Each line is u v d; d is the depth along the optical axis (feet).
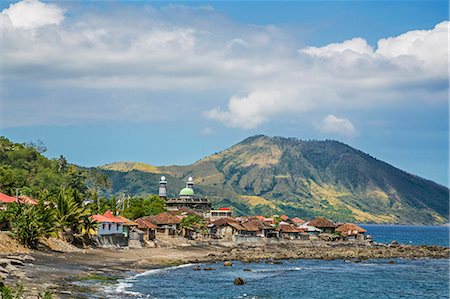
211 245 616.80
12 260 297.74
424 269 487.20
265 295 300.61
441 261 574.15
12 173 595.88
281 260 530.27
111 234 475.72
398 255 625.82
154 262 418.51
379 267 497.05
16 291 219.41
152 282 317.42
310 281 374.84
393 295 333.42
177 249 538.88
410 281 399.24
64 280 282.56
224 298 282.56
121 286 289.53
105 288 273.75
